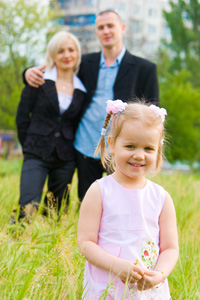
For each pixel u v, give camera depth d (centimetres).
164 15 4516
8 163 929
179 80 2922
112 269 229
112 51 463
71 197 498
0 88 2002
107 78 463
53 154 459
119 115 252
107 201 245
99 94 464
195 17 4478
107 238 242
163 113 254
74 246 306
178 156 2567
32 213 415
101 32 460
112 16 460
